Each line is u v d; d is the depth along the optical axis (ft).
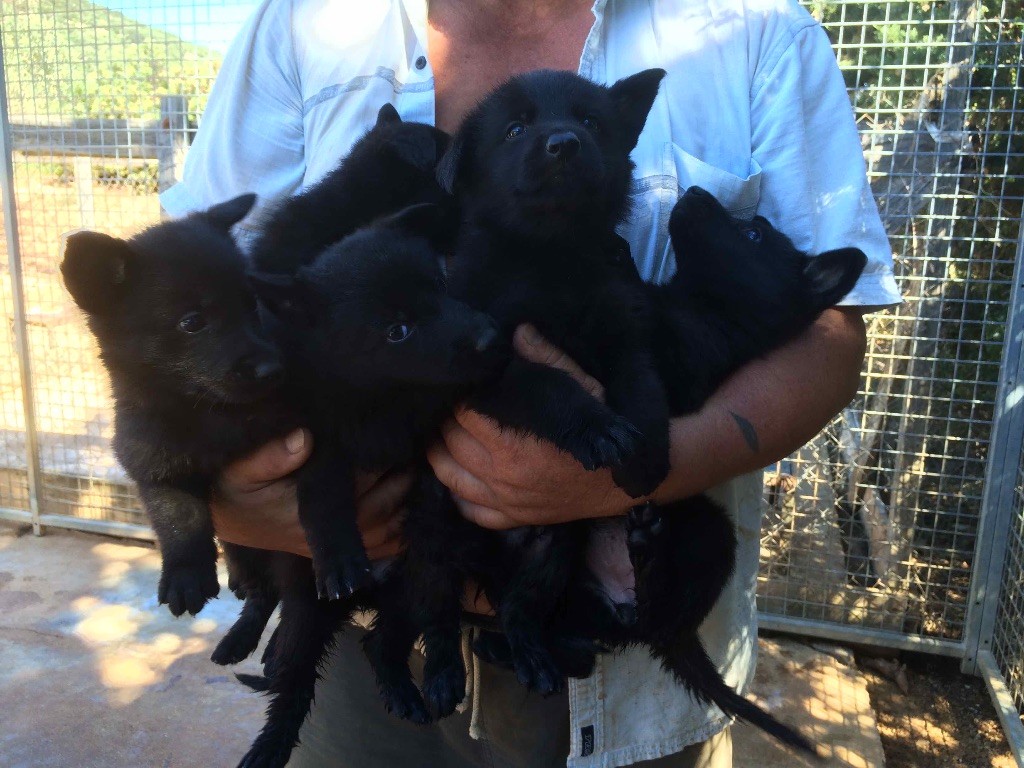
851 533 5.57
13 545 6.06
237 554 2.87
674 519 2.39
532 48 2.75
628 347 2.30
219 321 2.25
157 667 4.69
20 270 5.94
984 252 5.38
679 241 2.44
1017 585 4.48
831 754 4.02
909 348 5.24
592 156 2.32
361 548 2.23
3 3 5.81
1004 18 5.08
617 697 2.47
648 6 2.62
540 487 2.14
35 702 4.38
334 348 2.26
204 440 2.24
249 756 2.36
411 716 2.42
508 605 2.40
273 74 2.85
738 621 2.68
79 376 6.39
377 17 2.72
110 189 6.39
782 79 2.44
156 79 5.74
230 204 2.59
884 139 4.91
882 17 5.28
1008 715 4.34
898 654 5.01
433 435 2.38
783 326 2.37
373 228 2.47
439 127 2.79
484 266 2.44
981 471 5.51
